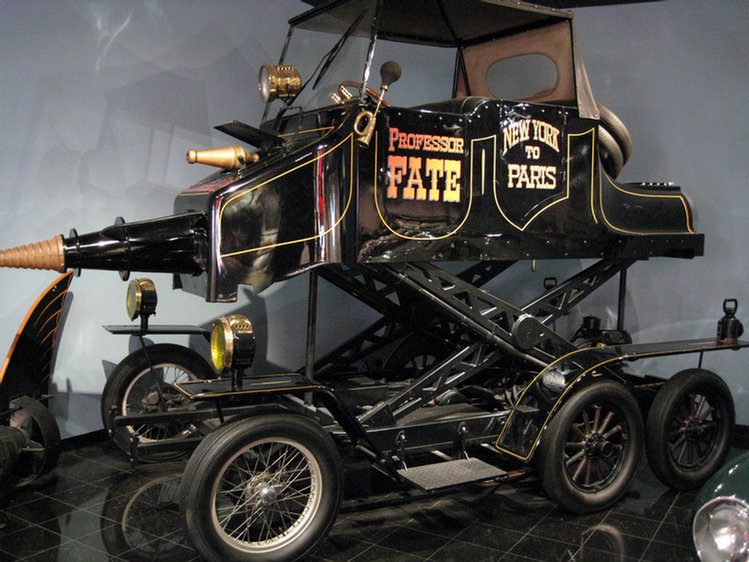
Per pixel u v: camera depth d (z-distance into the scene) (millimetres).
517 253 3242
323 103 3285
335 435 3129
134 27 4051
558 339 3451
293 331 4805
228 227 2701
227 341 2691
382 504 3361
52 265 2795
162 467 3785
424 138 2963
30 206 3705
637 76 4711
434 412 3510
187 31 4289
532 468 3426
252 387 2799
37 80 3686
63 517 3156
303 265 2840
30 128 3676
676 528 3148
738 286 4480
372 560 2811
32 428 3625
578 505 3246
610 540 3016
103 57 3939
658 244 3705
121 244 2879
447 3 3414
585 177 3404
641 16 4676
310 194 2840
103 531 3025
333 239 2830
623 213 3572
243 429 2615
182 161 4352
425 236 2994
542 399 3264
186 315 4379
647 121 4703
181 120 4312
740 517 1976
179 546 2902
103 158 3984
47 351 3637
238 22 4539
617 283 4898
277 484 2799
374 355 4949
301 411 3148
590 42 4812
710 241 4559
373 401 3656
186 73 4309
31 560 2766
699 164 4566
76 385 4012
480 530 3104
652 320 4812
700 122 4543
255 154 3057
